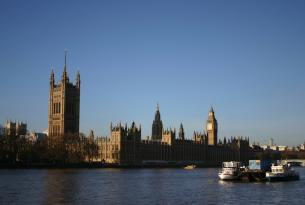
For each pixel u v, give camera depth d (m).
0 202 133.62
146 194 159.88
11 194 151.00
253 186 195.88
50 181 199.88
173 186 192.62
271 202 144.12
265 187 191.00
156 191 170.38
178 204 137.00
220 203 140.38
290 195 161.75
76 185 185.00
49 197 144.88
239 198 152.50
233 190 177.75
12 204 130.50
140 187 184.88
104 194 156.62
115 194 157.62
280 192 171.12
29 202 134.12
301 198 153.75
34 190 162.50
